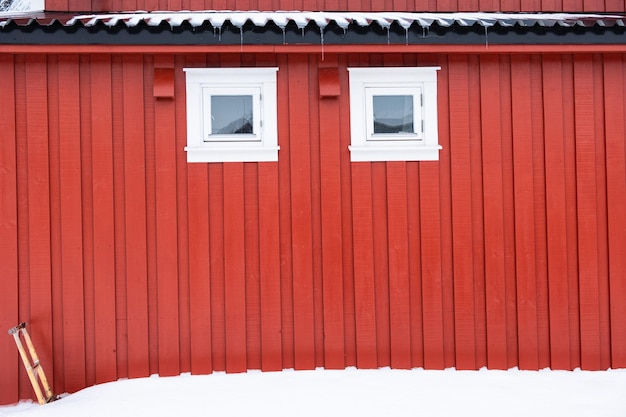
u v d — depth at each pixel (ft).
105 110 12.96
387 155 13.35
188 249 13.10
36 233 12.79
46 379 12.40
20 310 12.76
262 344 13.08
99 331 12.87
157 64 13.01
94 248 12.90
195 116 13.15
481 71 13.52
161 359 12.95
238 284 13.12
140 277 12.98
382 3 14.61
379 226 13.39
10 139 12.76
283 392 12.25
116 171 13.02
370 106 13.47
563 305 13.52
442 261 13.47
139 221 12.99
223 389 12.39
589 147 13.62
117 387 12.54
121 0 14.21
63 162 12.87
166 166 13.05
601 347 13.53
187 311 13.10
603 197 13.69
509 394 12.32
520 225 13.52
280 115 13.33
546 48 12.61
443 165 13.50
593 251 13.55
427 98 13.46
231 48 12.16
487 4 14.79
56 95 12.94
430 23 12.06
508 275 13.52
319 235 13.32
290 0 14.46
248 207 13.23
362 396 12.12
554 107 13.60
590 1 14.93
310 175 13.29
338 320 13.23
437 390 12.42
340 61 13.42
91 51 12.03
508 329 13.48
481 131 13.51
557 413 11.58
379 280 13.37
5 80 12.76
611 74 13.67
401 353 13.28
